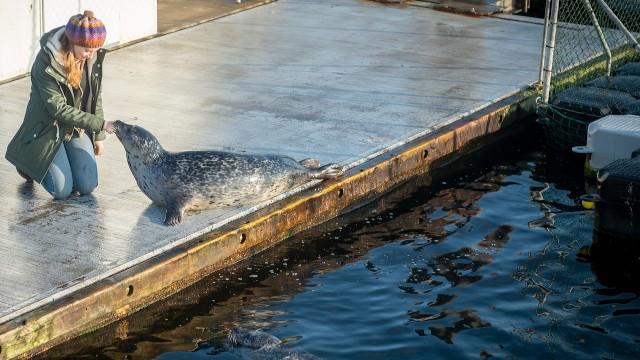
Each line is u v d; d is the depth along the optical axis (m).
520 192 13.63
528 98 15.80
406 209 12.96
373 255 11.66
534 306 10.45
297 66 16.67
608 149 13.67
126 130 11.15
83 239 10.51
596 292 10.82
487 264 11.45
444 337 9.80
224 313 10.27
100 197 11.52
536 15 20.98
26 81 15.34
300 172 12.02
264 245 11.57
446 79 16.33
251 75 16.12
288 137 13.59
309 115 14.45
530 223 12.62
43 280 9.66
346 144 13.51
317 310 10.36
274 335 9.81
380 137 13.82
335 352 9.51
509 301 10.55
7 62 15.24
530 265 11.43
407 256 11.65
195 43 17.67
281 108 14.68
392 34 18.72
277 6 20.34
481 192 13.60
